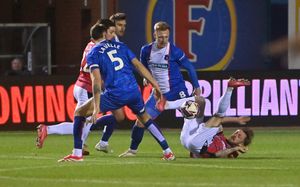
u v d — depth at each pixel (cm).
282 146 4581
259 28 7100
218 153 3794
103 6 6400
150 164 3503
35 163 3594
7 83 5581
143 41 6981
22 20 7338
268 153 4150
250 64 7119
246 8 7075
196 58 7062
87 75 4000
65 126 3956
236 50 7100
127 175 3178
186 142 3809
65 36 7169
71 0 7125
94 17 7038
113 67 3603
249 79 5672
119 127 5622
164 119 5684
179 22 7019
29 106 5594
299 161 3678
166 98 4028
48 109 5606
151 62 4025
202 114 3831
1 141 4909
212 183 2962
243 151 3816
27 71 6619
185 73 5569
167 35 3997
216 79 5625
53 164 3528
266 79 5694
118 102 3612
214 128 3800
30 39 6750
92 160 3694
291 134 5328
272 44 3916
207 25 7050
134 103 3644
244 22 7075
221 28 7069
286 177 3117
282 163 3584
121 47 3638
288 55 3878
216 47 7081
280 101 5716
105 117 4078
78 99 4031
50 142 4844
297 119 5731
